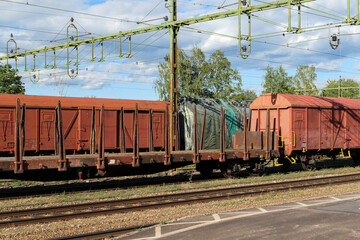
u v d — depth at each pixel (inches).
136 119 607.2
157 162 632.4
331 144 868.6
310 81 2726.4
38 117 718.5
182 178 731.4
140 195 558.9
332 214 373.7
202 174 784.9
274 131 809.5
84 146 759.7
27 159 515.5
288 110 788.0
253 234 310.0
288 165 850.1
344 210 394.3
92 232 342.0
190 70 1813.5
